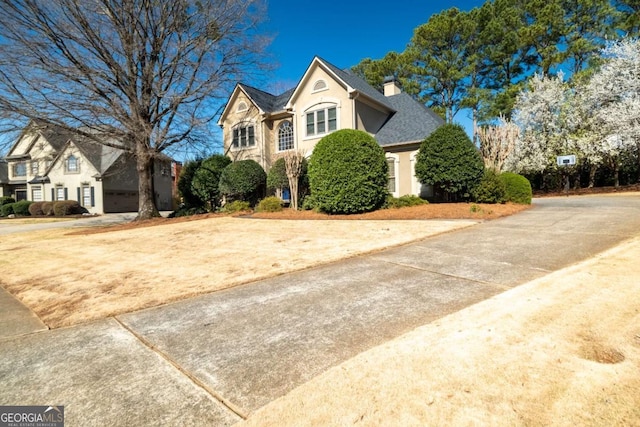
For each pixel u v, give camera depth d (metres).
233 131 20.94
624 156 19.98
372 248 6.66
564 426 1.74
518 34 27.81
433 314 3.40
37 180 28.47
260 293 4.36
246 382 2.39
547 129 22.47
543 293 3.64
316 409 2.01
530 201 13.03
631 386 2.02
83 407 2.19
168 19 16.12
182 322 3.55
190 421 2.00
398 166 15.92
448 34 30.64
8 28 12.89
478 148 14.71
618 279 3.86
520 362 2.34
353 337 3.00
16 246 10.12
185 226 12.60
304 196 15.83
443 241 7.03
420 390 2.11
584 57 26.53
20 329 3.55
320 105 17.53
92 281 5.37
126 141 16.70
